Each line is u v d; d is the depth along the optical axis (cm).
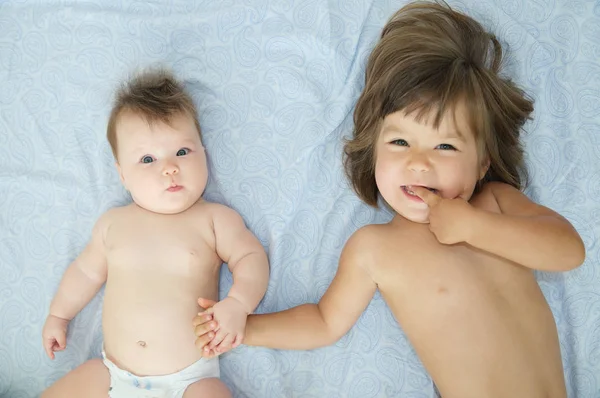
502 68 153
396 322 151
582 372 148
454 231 127
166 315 136
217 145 156
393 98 131
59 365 154
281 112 155
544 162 151
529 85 153
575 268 136
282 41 157
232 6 159
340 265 142
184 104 144
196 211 146
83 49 160
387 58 139
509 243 125
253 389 149
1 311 155
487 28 154
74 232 156
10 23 162
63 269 155
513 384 129
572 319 149
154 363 135
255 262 143
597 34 154
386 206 154
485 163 139
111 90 159
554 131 152
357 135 146
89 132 159
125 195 157
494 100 137
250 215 154
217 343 131
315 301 151
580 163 151
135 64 159
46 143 159
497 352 130
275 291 150
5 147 159
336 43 156
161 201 139
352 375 150
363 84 155
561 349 149
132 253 140
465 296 133
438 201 128
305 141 154
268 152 155
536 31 154
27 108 160
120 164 144
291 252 152
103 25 161
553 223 127
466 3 155
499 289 133
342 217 153
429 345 135
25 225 157
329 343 143
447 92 128
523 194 140
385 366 150
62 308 148
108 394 135
